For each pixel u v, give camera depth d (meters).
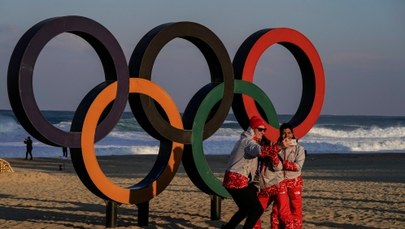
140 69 9.84
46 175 21.02
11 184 19.08
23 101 8.75
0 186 18.44
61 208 13.21
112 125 9.63
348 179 21.00
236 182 8.42
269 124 10.95
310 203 13.67
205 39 10.28
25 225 10.60
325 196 15.12
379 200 14.16
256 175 8.66
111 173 25.70
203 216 11.47
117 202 9.97
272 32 10.97
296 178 8.78
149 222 10.72
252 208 8.43
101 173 9.66
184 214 11.75
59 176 22.97
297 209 8.79
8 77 8.92
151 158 36.94
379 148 55.81
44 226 10.46
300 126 11.30
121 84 9.64
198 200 14.29
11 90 8.91
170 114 10.16
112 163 32.31
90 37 9.43
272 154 8.34
